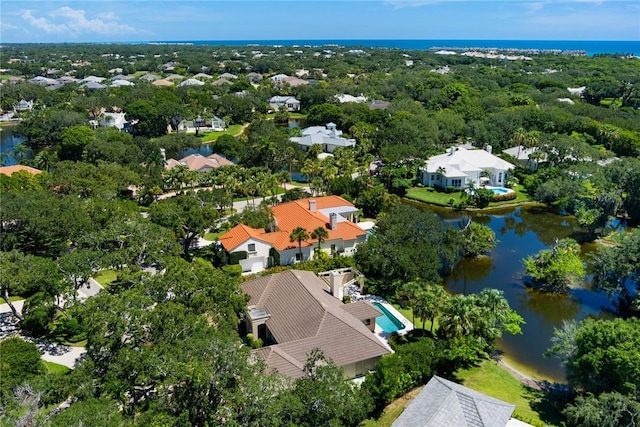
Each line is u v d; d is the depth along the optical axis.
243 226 66.06
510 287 61.19
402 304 52.50
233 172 92.75
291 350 40.03
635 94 167.62
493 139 124.44
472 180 99.62
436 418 32.06
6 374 34.84
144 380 29.12
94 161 101.50
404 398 39.38
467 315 41.66
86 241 55.97
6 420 26.25
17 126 139.12
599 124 127.75
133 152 105.81
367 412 36.59
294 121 177.62
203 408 29.05
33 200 64.69
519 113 134.75
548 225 83.44
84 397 29.02
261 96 194.88
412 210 64.88
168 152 129.00
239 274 60.06
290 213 70.12
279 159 108.12
